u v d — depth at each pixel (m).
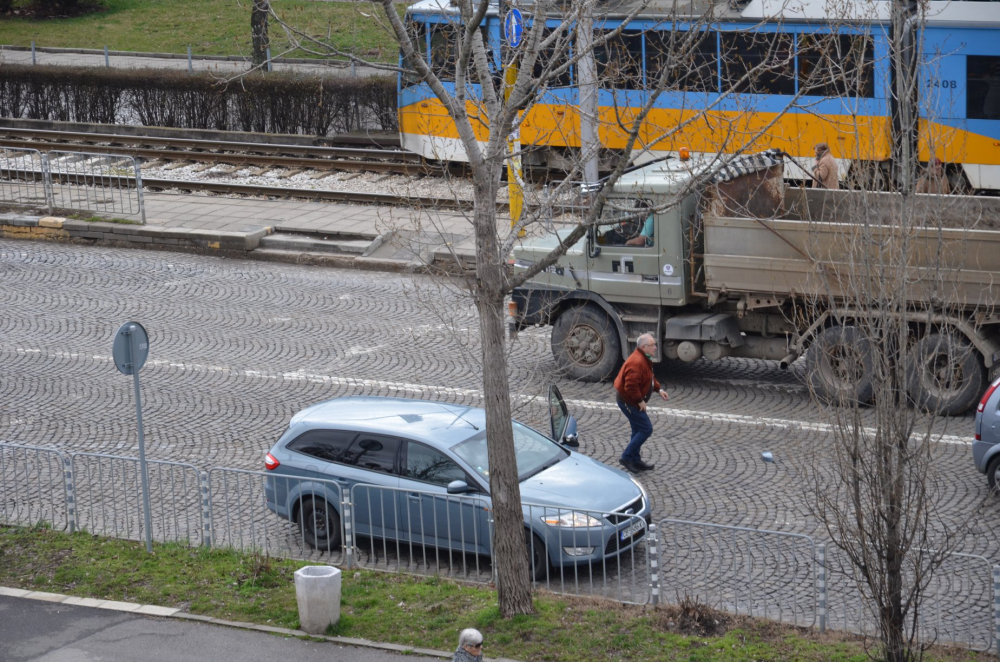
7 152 45.59
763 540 15.72
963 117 31.97
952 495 18.03
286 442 17.27
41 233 36.69
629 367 19.08
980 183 32.44
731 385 24.19
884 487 11.20
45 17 78.00
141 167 43.53
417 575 15.51
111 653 13.14
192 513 18.17
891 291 11.20
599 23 32.94
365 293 30.94
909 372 20.64
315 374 24.92
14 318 29.08
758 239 21.97
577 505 15.66
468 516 15.92
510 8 15.95
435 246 33.00
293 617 13.92
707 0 16.03
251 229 35.34
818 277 16.28
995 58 31.53
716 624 13.43
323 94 47.78
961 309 20.31
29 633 13.65
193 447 21.00
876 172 12.30
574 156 15.34
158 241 35.53
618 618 13.68
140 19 77.50
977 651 12.91
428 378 24.55
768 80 33.06
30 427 22.05
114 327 28.36
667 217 22.92
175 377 24.84
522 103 12.37
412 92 40.34
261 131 48.97
